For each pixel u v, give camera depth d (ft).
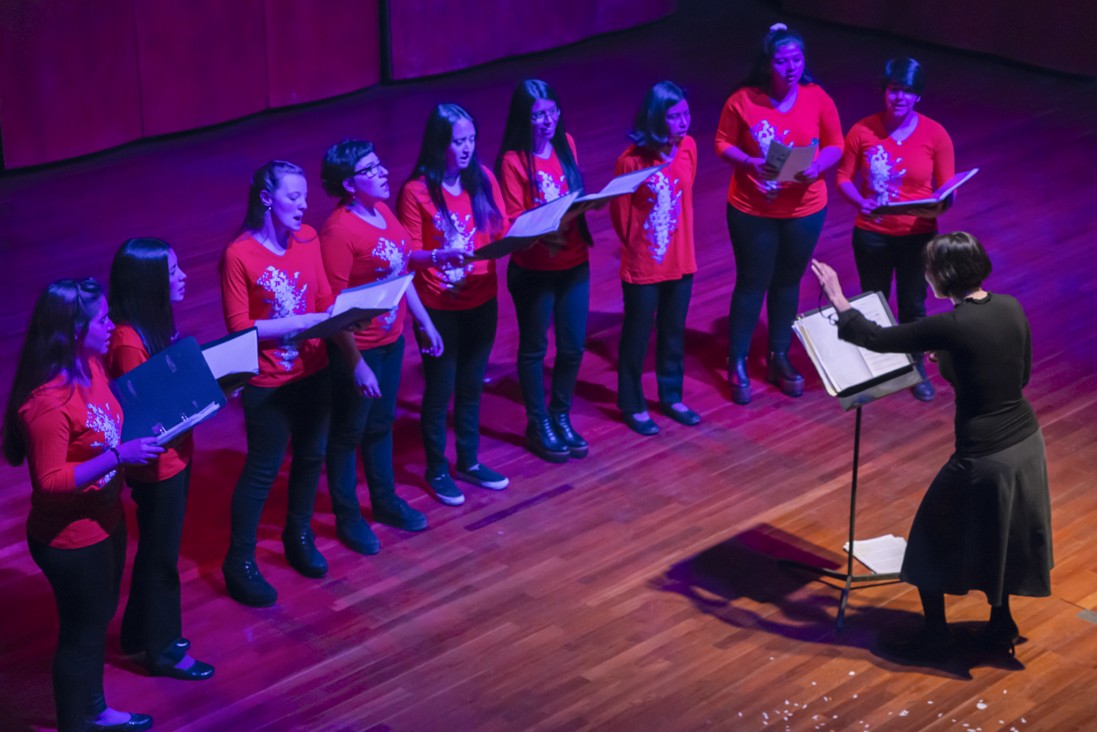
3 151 26.96
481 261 15.21
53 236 24.20
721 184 27.04
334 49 31.45
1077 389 19.13
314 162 28.04
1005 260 23.39
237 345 12.20
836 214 25.48
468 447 16.63
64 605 11.43
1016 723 12.55
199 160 28.19
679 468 17.17
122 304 12.12
